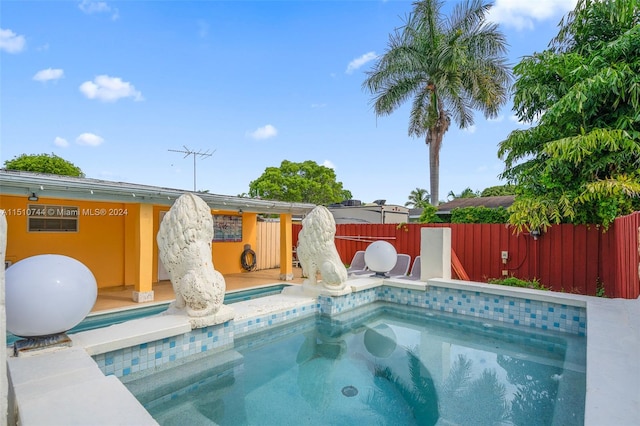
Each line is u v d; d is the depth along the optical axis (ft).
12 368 8.24
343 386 11.52
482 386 11.60
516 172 26.17
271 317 16.49
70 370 8.18
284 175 97.14
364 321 19.27
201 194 26.76
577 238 23.07
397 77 51.85
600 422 6.13
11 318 8.60
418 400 10.55
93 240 28.09
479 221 33.55
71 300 9.20
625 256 17.01
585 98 19.16
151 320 12.30
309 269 20.11
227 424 9.16
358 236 38.32
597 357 9.26
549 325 17.20
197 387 11.42
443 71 48.65
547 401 10.48
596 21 22.93
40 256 9.64
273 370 12.80
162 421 9.34
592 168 20.45
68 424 5.99
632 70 19.67
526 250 25.79
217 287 13.16
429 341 16.19
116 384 7.56
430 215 39.75
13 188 18.71
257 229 43.27
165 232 13.23
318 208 20.12
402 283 22.44
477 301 19.71
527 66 23.81
